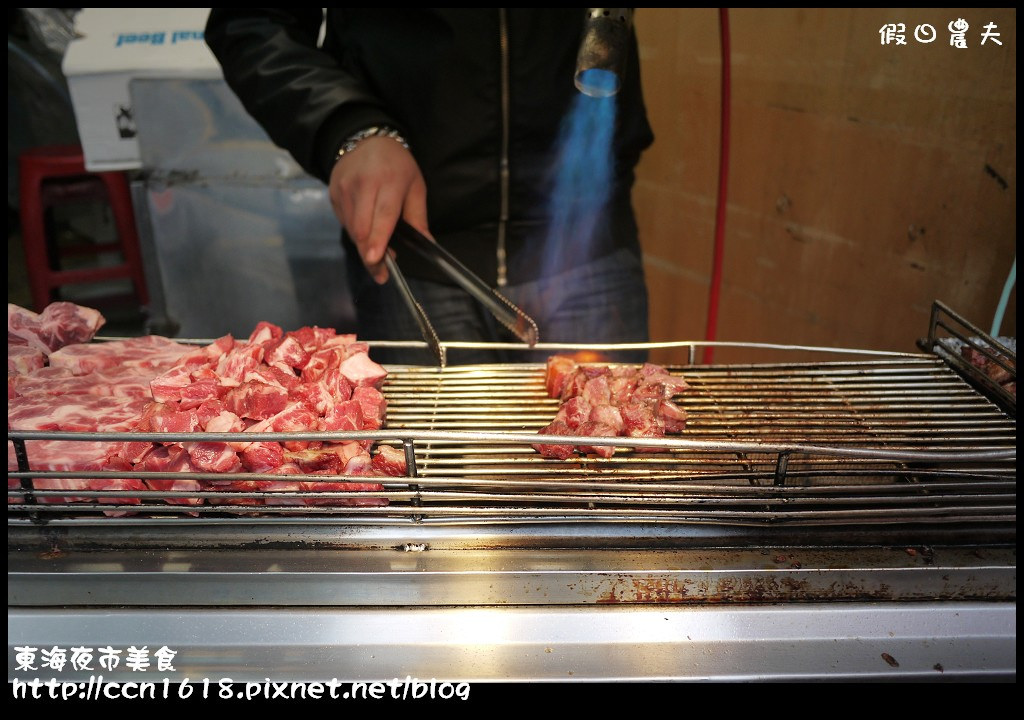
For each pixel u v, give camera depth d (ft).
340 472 4.82
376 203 6.58
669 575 4.23
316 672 3.99
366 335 8.43
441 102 7.41
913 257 8.10
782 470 4.39
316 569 4.26
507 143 7.66
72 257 16.11
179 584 4.25
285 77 7.24
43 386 5.36
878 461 4.89
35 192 11.80
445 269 5.98
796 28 8.65
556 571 4.24
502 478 4.75
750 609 4.16
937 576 4.26
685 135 10.43
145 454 4.71
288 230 10.17
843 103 8.38
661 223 11.26
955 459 4.15
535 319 8.43
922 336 8.22
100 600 4.21
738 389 5.65
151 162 9.80
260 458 4.65
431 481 4.30
